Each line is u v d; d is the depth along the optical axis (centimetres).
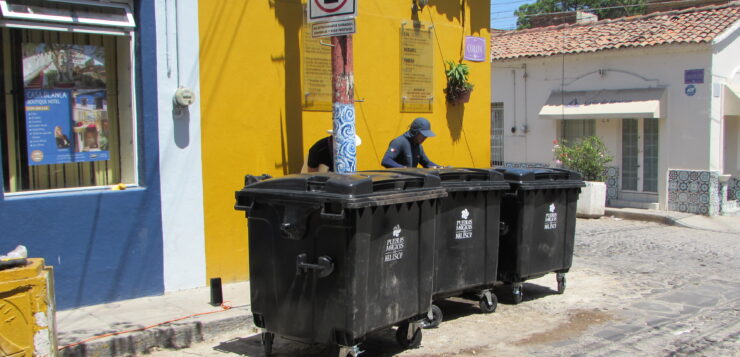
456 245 644
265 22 761
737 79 1505
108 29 646
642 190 1566
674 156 1494
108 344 534
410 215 541
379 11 879
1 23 582
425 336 613
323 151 777
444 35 977
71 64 646
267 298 530
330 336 498
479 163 1049
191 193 707
